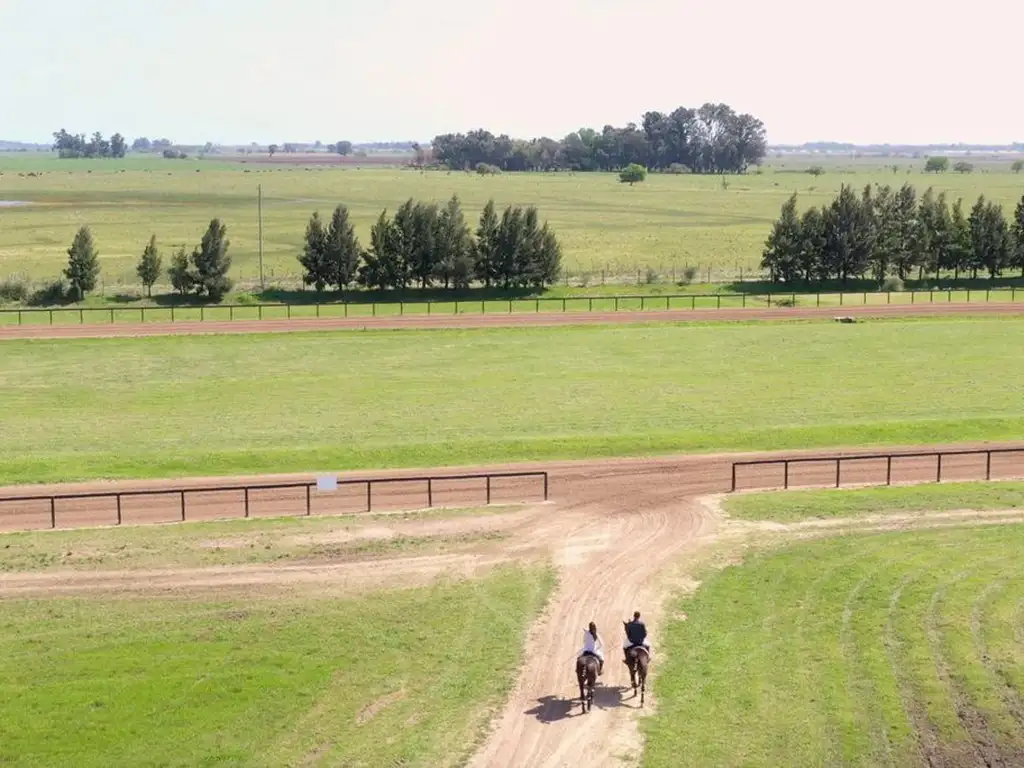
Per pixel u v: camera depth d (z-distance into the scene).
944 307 96.81
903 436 55.94
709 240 153.88
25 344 80.06
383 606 35.03
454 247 105.38
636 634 29.14
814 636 32.59
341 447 52.62
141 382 68.38
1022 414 59.78
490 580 37.22
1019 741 26.75
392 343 81.19
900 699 28.75
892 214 112.31
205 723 27.61
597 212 196.12
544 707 28.70
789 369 72.19
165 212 188.25
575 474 49.19
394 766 25.92
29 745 26.50
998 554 38.91
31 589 36.19
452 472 49.62
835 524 42.47
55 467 49.50
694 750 26.56
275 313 94.44
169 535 41.25
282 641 32.38
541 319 91.44
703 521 43.00
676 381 68.56
